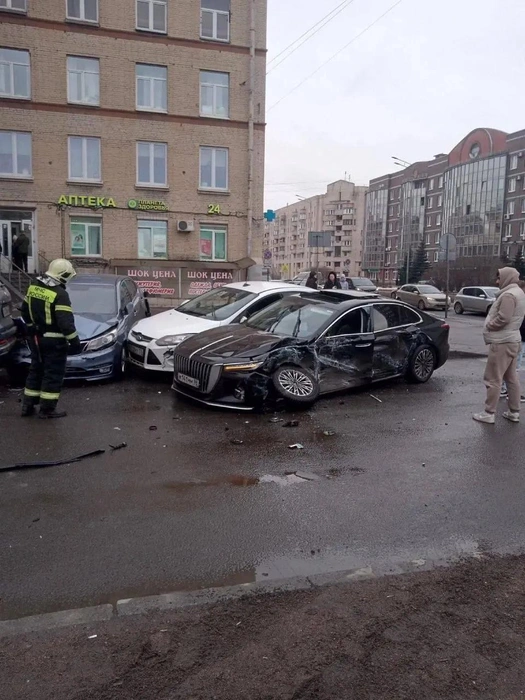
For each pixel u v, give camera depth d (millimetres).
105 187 24391
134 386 8500
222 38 25047
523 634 2959
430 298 29422
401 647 2836
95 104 23906
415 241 96500
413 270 78375
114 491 4707
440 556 3768
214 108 25406
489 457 5746
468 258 72500
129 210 24781
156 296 24109
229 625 2984
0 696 2465
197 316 9453
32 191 23641
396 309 8852
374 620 3049
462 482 5074
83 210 24312
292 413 7199
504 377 7051
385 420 6988
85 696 2480
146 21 24125
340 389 7961
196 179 25391
